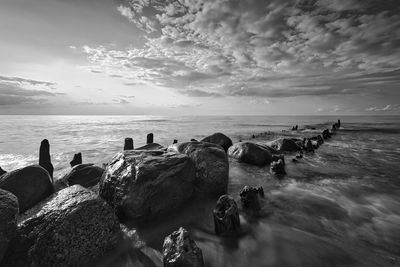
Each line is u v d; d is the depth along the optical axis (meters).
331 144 25.95
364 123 70.75
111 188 7.17
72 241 4.75
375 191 10.26
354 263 5.19
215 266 5.03
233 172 12.77
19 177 6.84
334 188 10.58
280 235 6.36
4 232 4.29
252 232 6.46
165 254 4.62
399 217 7.72
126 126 61.66
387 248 5.82
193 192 8.55
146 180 6.84
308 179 11.95
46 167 11.42
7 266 4.33
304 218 7.49
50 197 5.86
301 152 19.19
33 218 4.89
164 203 7.13
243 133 39.59
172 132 41.66
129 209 6.45
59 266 4.50
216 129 49.59
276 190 10.17
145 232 6.20
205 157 9.42
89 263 4.87
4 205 4.51
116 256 5.19
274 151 17.73
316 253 5.55
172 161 7.91
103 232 5.22
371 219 7.54
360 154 19.56
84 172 10.29
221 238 6.09
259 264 5.13
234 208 6.33
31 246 4.48
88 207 5.27
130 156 7.96
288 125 64.69
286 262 5.21
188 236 4.82
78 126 61.16
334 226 7.01
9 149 22.67
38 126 60.47
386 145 25.08
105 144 25.94
